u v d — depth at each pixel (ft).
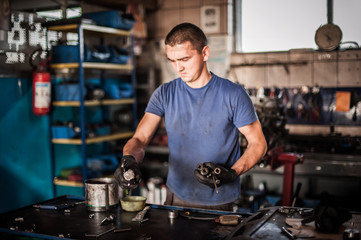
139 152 6.48
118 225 5.39
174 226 5.32
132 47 14.02
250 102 6.51
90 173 12.46
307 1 14.08
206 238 4.88
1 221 5.65
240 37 15.24
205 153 6.66
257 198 13.14
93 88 12.82
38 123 12.44
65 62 12.01
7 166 11.54
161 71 16.19
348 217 4.99
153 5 15.94
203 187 6.69
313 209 5.31
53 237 4.97
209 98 6.55
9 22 10.75
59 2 12.13
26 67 11.96
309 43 14.23
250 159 6.17
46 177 12.82
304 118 14.05
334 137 13.28
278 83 14.42
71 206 6.33
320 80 13.84
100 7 14.61
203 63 6.35
